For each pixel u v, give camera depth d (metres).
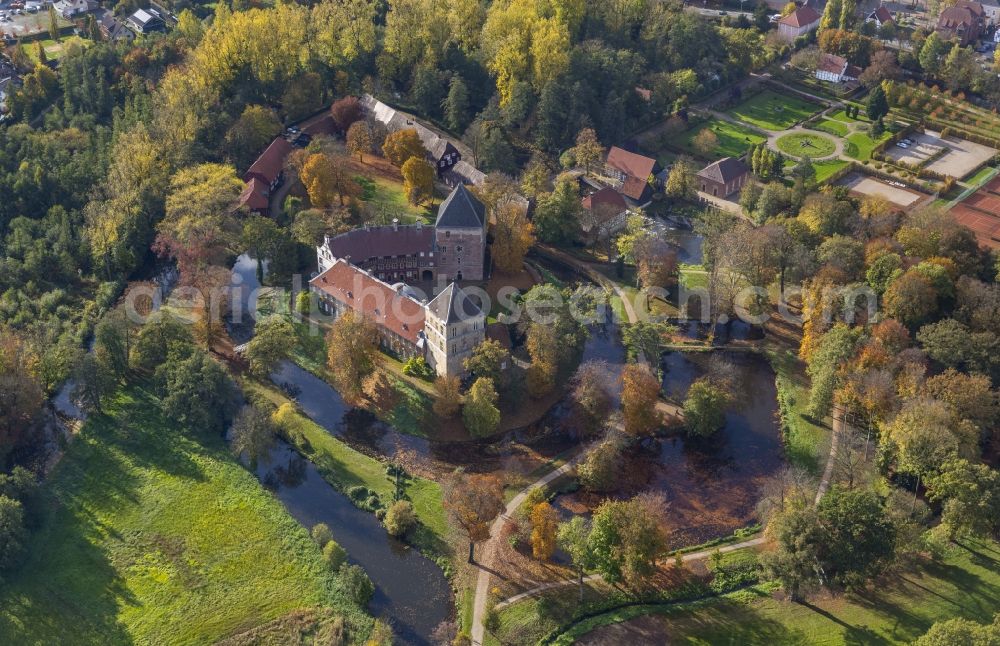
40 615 164.62
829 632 158.88
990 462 194.75
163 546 176.88
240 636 159.88
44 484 190.12
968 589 165.75
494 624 160.75
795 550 163.00
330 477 192.75
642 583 169.88
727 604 165.50
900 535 168.75
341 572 169.25
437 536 179.50
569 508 186.25
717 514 186.00
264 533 179.12
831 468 195.12
